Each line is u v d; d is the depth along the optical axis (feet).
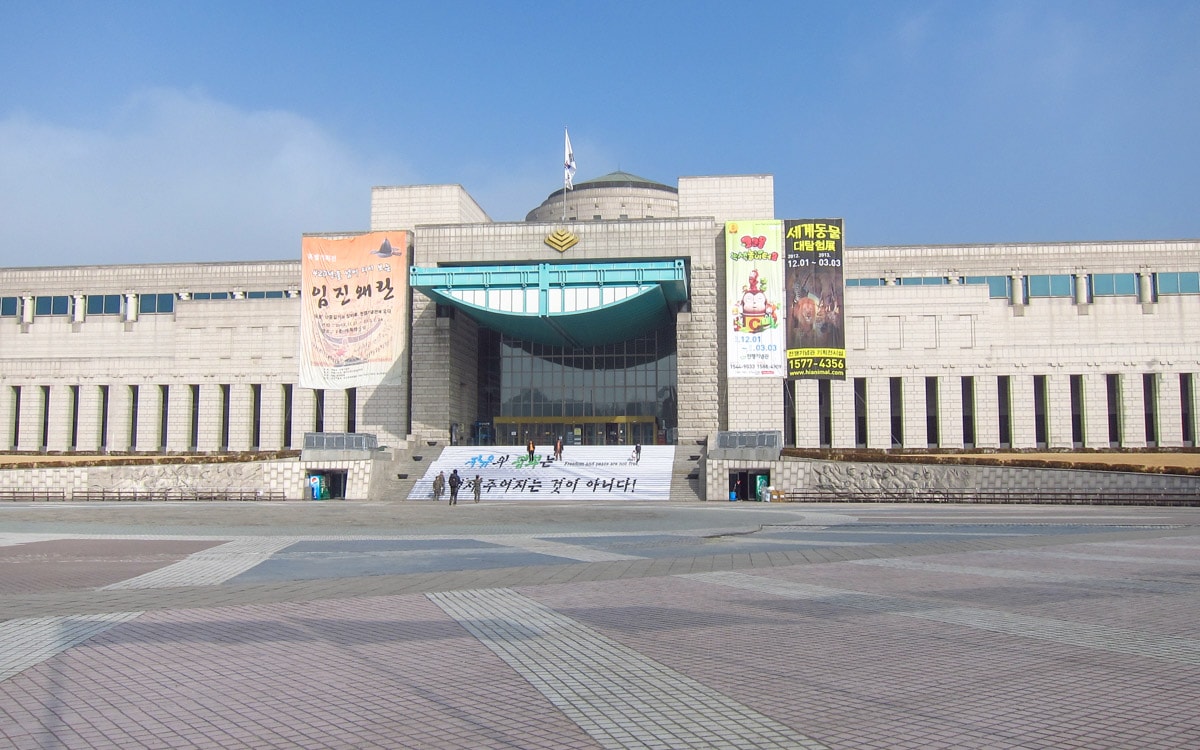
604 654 34.47
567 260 233.76
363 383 230.68
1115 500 152.66
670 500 177.88
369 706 27.89
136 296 273.75
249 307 253.44
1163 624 39.32
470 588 51.83
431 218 256.11
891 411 239.50
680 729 25.35
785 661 33.12
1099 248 251.60
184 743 24.57
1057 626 39.01
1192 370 232.32
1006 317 246.27
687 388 229.25
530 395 261.65
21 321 275.18
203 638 37.88
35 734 25.34
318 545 79.46
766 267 225.35
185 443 251.19
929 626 39.24
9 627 40.34
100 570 62.03
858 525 101.65
